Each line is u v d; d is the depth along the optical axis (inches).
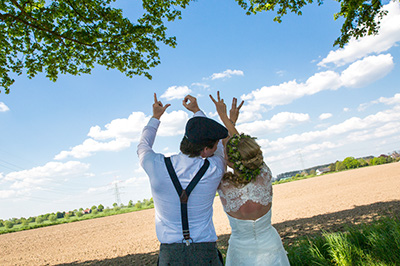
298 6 284.4
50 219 2229.3
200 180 72.1
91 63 286.2
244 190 85.8
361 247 183.3
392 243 161.6
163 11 294.8
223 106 99.4
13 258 570.6
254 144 84.5
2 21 261.3
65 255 524.1
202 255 71.6
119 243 580.4
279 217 573.9
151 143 81.5
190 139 73.8
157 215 76.5
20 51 272.2
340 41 303.9
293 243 267.9
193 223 72.4
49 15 257.8
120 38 277.7
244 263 90.4
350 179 1422.2
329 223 389.7
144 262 362.6
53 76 287.4
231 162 85.2
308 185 1526.8
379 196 621.3
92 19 272.2
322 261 168.1
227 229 526.0
